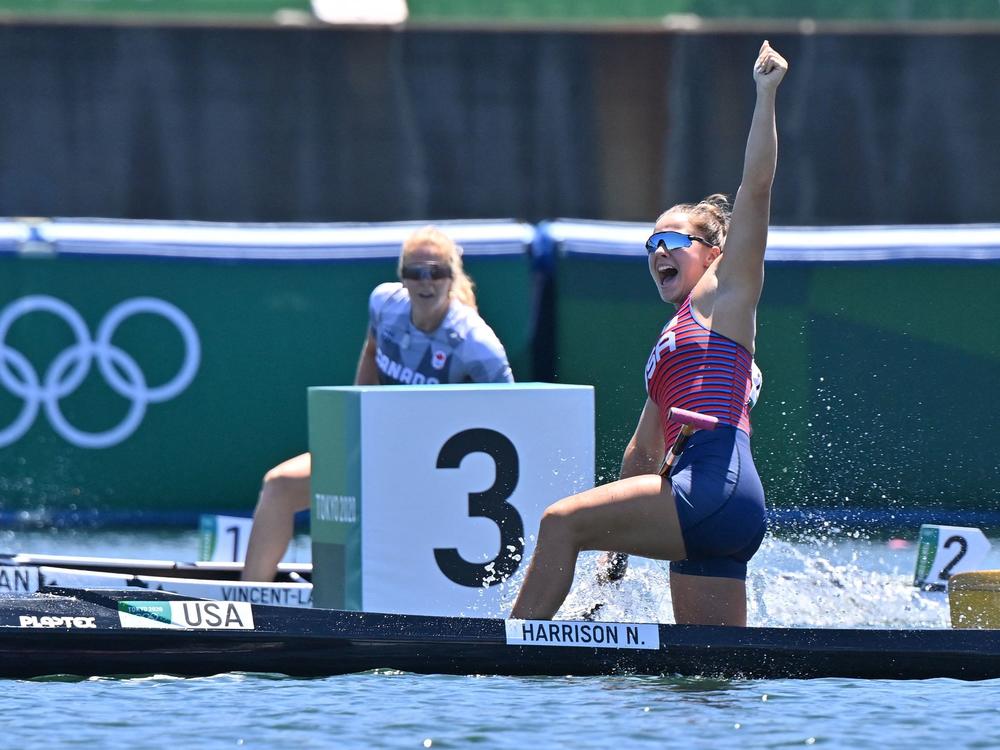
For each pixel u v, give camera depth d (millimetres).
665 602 18812
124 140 46438
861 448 33281
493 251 33531
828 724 13742
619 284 33625
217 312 34062
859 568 25656
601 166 47719
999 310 33250
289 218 47000
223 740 13070
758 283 16938
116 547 29609
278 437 34312
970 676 15984
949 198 47750
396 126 47219
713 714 14125
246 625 15867
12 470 33844
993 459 33125
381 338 21531
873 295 33250
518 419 18109
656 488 16156
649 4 48969
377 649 15953
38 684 15312
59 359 33875
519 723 13695
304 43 46906
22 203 46062
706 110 47781
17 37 45906
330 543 18484
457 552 17969
